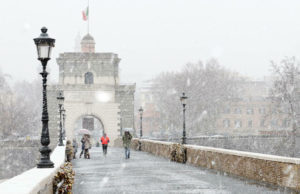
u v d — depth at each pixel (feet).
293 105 209.05
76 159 112.47
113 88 224.53
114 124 224.53
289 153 205.46
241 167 59.88
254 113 428.56
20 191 26.30
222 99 339.77
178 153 93.40
